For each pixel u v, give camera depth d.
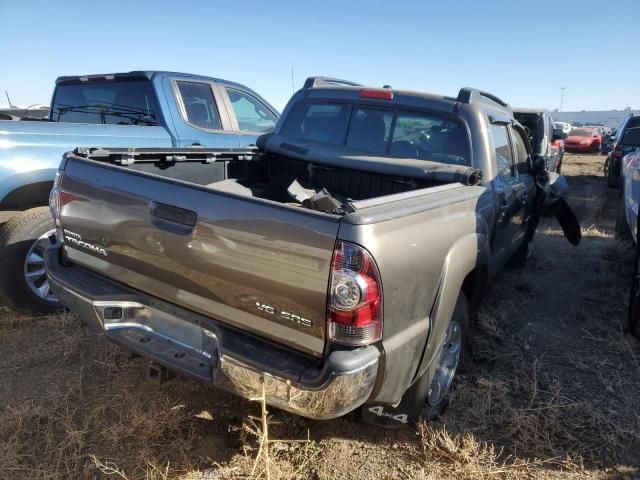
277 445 2.66
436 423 2.88
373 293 1.94
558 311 4.60
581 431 2.89
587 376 3.49
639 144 5.87
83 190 2.67
